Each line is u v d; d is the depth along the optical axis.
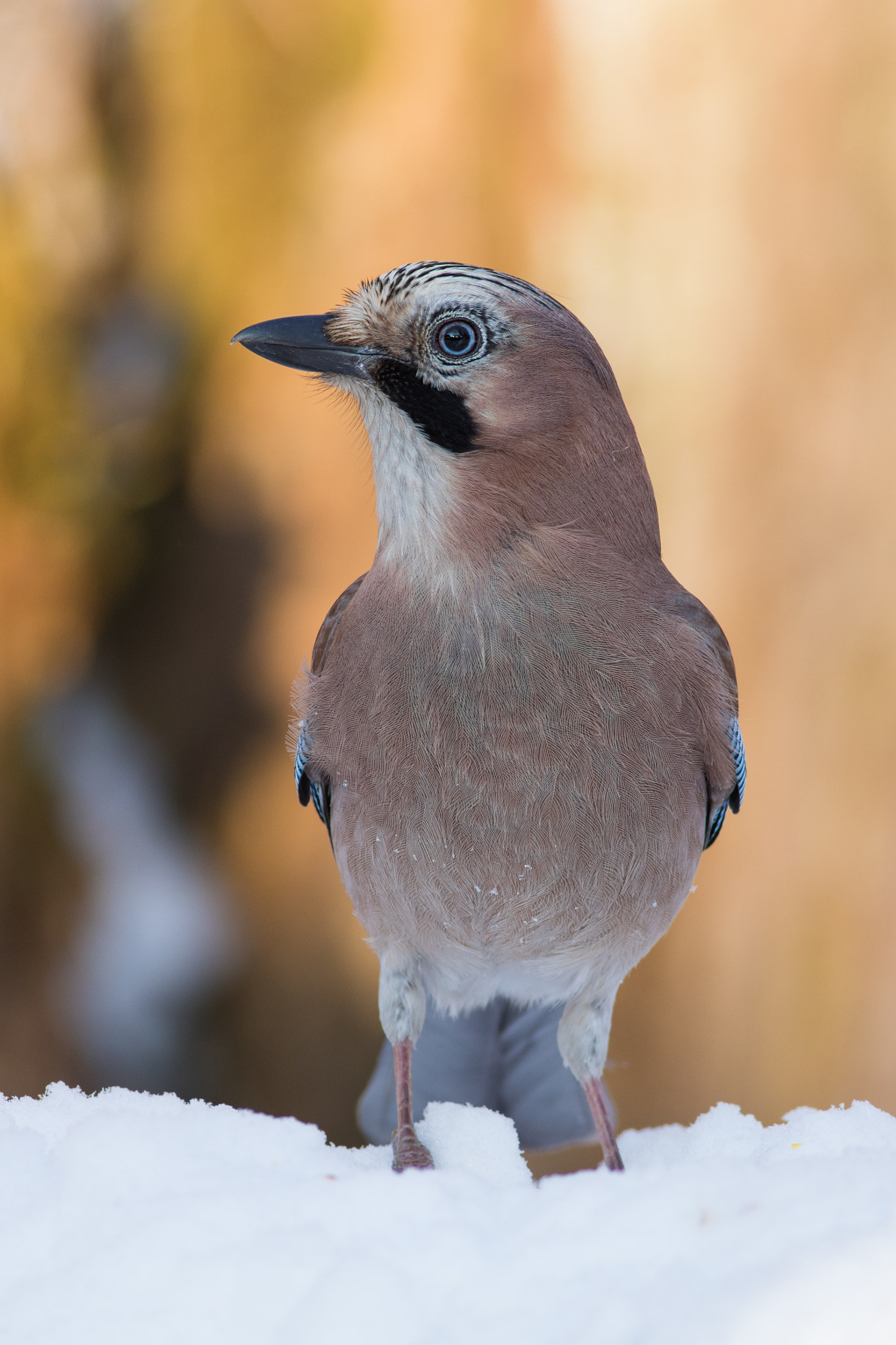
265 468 14.77
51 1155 4.41
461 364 5.21
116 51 14.46
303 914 14.92
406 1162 5.16
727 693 5.52
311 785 6.21
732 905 12.57
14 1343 3.37
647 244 12.94
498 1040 6.46
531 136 13.29
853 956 12.29
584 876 5.17
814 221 12.48
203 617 15.25
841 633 12.35
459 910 5.31
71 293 14.83
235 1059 14.73
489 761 5.04
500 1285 3.41
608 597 5.11
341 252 13.91
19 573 15.12
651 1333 3.08
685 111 12.86
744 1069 12.54
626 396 12.88
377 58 13.90
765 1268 3.29
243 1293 3.45
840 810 12.32
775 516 12.54
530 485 5.21
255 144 14.27
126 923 14.94
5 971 14.77
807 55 12.50
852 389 12.37
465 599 5.10
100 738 15.74
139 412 15.06
